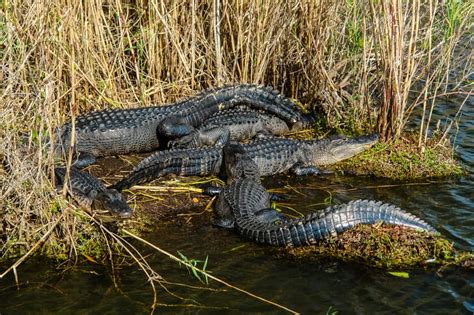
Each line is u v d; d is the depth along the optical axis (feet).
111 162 28.96
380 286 21.24
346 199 27.12
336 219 23.17
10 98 22.76
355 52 32.91
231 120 31.63
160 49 31.58
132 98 31.65
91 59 29.50
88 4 29.19
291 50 33.86
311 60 33.30
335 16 32.55
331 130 33.40
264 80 34.71
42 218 22.35
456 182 28.45
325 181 28.86
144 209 25.63
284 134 33.35
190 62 32.32
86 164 28.07
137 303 20.18
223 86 32.19
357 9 33.01
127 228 24.26
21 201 22.38
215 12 31.50
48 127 22.35
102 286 20.94
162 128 29.58
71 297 20.38
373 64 33.96
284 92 35.06
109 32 30.04
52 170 22.71
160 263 22.29
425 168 29.14
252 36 32.50
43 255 22.31
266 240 23.47
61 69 26.63
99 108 30.78
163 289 20.90
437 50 35.81
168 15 30.48
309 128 33.71
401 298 20.63
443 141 31.01
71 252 22.24
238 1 31.78
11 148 22.58
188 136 30.01
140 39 31.65
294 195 27.55
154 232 24.23
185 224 24.95
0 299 20.17
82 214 22.56
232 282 21.36
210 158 28.68
